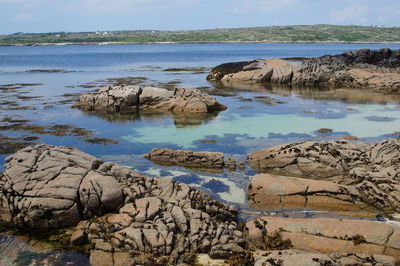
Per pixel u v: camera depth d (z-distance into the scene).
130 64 99.06
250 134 29.94
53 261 13.54
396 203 17.33
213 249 13.44
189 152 23.67
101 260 13.28
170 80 61.66
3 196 16.12
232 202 18.36
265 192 18.41
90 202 15.84
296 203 17.94
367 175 19.31
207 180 21.06
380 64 63.12
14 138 28.14
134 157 24.80
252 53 144.50
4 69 84.62
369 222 14.14
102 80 61.59
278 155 22.45
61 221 15.65
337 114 36.47
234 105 41.31
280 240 13.99
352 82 54.91
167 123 33.84
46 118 35.16
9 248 14.42
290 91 51.28
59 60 116.62
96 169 17.91
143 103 39.53
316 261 12.07
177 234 14.30
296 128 31.45
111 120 34.91
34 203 15.60
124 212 15.29
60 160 17.62
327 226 14.11
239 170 22.53
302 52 147.75
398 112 37.09
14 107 39.50
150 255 13.41
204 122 34.00
